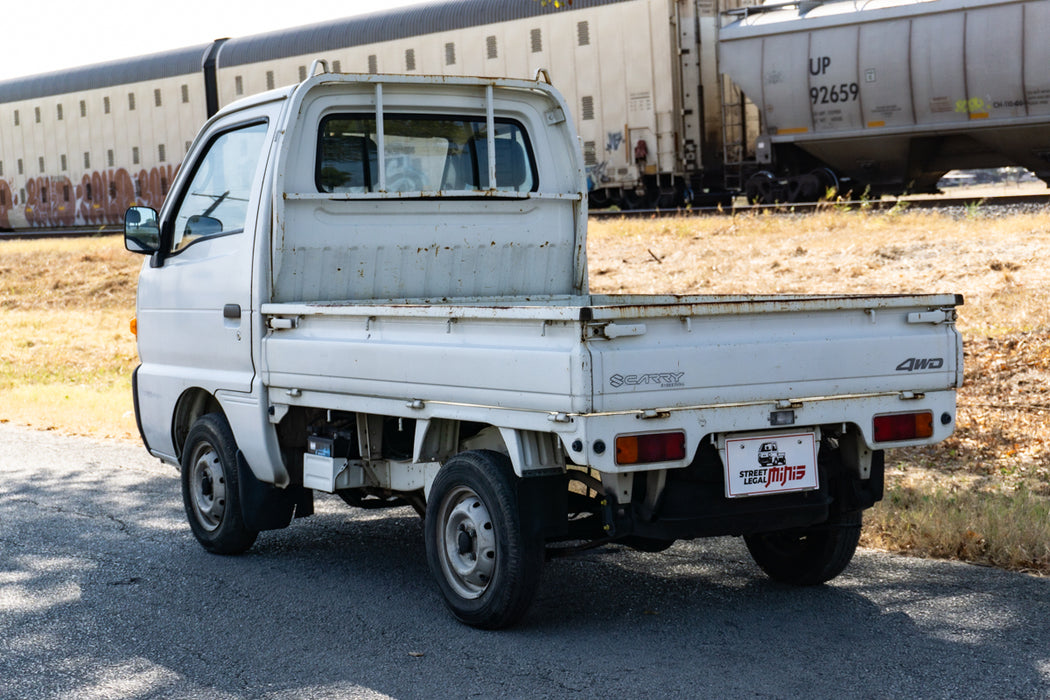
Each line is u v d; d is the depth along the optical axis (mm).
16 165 46562
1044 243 15695
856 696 4062
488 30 30375
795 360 4656
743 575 5777
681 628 4922
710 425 4500
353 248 6230
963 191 48094
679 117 28000
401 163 6422
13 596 5699
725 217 22719
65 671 4602
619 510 4691
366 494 6375
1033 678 4188
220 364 6375
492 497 4770
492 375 4613
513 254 6695
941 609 5051
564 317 4262
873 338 4848
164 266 6969
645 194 29203
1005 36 22609
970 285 14180
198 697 4281
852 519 5238
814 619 4984
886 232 18344
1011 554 5770
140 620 5266
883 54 24094
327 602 5488
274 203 5984
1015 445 8422
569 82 29188
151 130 40562
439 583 5148
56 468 9312
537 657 4594
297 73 34938
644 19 27797
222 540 6379
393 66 32406
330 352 5488
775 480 4715
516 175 6770
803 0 25672
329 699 4219
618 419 4293
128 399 13586
